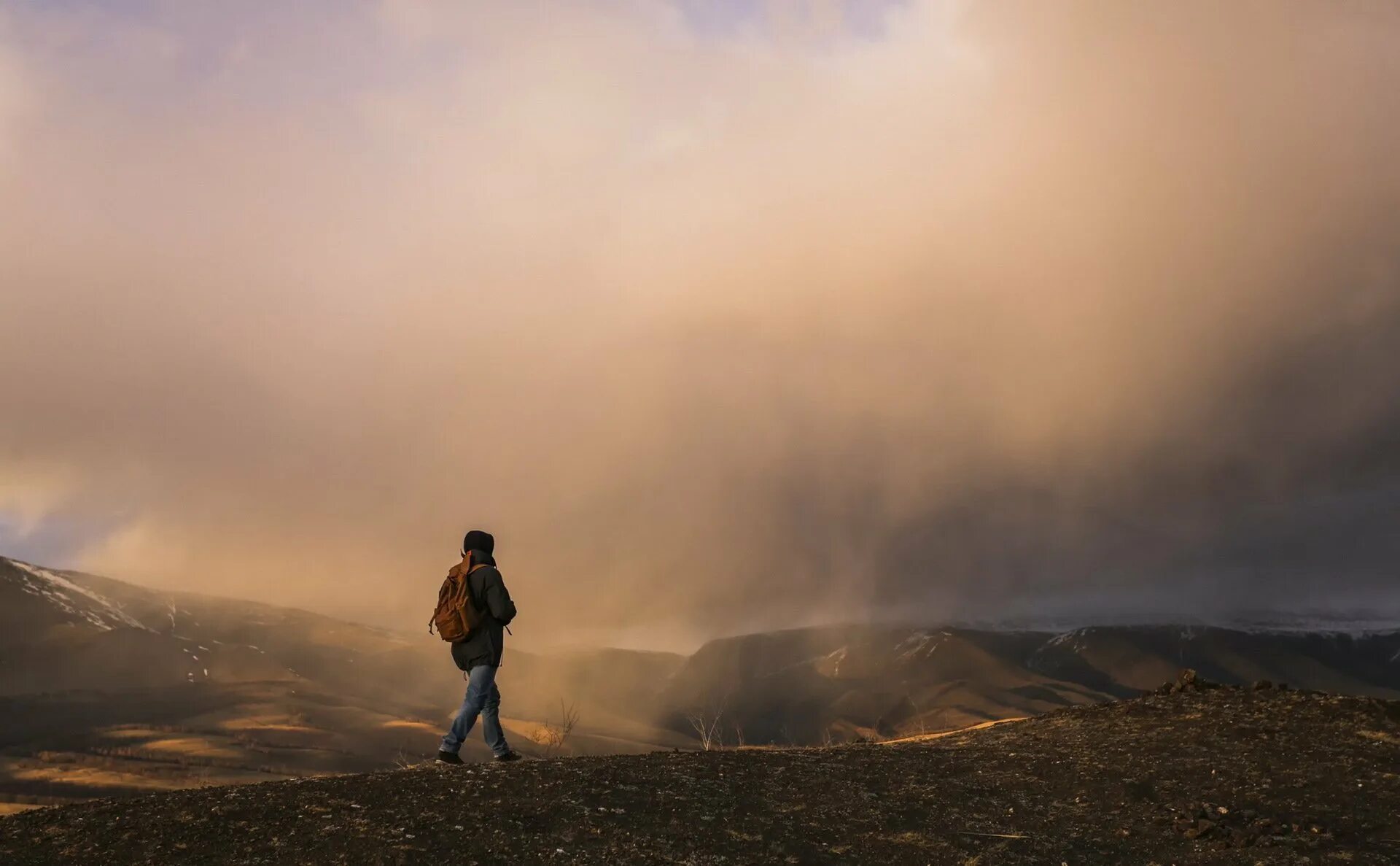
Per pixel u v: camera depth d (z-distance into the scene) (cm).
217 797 842
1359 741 1134
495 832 782
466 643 1077
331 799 840
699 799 913
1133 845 885
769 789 967
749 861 783
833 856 815
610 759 1056
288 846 732
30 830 748
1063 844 881
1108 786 1034
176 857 704
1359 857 845
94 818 778
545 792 891
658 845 793
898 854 832
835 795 966
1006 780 1059
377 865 708
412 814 809
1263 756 1112
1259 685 1380
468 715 1058
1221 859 853
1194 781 1052
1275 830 905
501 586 1079
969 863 823
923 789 1008
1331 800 980
